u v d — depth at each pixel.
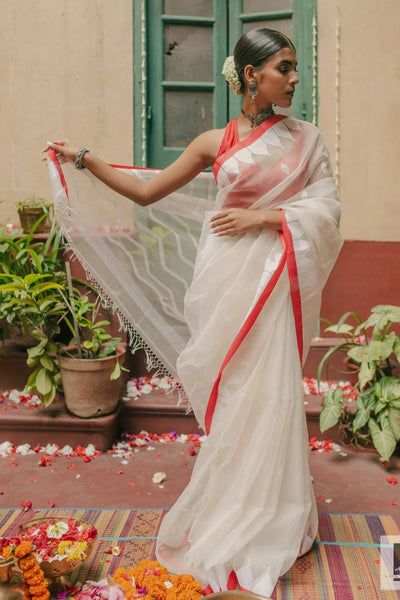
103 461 3.27
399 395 3.16
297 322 2.28
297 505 2.27
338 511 2.75
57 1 4.02
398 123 3.99
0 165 4.13
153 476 3.08
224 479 2.26
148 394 3.71
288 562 2.23
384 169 4.02
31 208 3.89
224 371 2.28
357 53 3.97
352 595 2.15
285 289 2.26
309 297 2.30
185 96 4.26
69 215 2.52
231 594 1.93
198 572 2.22
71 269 3.84
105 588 2.00
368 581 2.23
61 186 2.48
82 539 2.16
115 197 2.66
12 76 4.07
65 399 3.43
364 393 3.34
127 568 2.29
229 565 2.23
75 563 2.19
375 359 3.25
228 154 2.28
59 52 4.06
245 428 2.24
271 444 2.21
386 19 3.94
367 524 2.63
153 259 2.73
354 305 4.02
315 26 3.99
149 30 4.16
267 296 2.24
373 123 4.00
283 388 2.23
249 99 2.29
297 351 2.30
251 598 1.91
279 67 2.19
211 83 4.26
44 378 3.35
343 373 3.86
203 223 2.50
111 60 4.07
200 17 4.21
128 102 4.11
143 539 2.49
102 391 3.32
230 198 2.31
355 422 3.22
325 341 3.93
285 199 2.29
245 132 2.32
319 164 2.32
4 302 3.52
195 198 2.71
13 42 4.05
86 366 3.25
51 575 2.10
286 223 2.24
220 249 2.34
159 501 2.83
